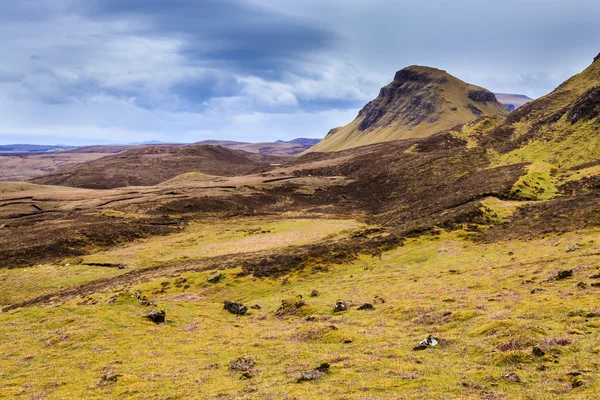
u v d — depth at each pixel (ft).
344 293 172.96
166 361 94.02
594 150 428.15
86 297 208.13
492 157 559.38
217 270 230.89
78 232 384.47
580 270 134.72
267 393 66.95
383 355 83.35
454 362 74.23
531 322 88.48
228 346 104.68
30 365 96.17
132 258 309.83
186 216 500.74
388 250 251.39
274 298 183.21
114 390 75.92
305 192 640.58
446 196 412.36
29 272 284.00
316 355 87.97
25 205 579.07
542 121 604.08
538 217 250.37
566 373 61.21
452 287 147.43
